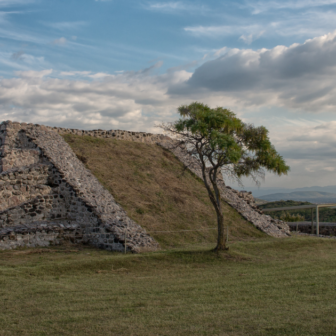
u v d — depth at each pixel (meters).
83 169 25.56
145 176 28.81
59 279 12.78
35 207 21.19
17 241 18.33
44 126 28.94
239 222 27.67
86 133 32.19
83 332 7.77
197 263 16.86
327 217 60.06
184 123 18.91
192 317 8.84
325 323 8.24
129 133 35.12
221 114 18.59
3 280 11.91
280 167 19.66
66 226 20.42
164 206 25.67
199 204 28.09
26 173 22.09
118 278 13.42
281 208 34.94
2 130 25.78
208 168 21.16
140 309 9.49
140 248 18.80
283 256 19.56
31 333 7.68
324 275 14.17
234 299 10.66
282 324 8.22
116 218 21.23
